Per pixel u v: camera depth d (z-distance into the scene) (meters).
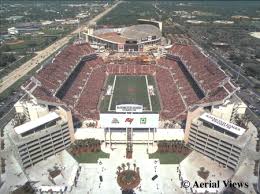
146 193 121.62
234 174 131.88
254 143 153.75
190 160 141.88
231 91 168.00
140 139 151.88
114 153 147.50
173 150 148.12
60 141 145.88
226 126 136.50
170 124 170.00
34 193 120.38
